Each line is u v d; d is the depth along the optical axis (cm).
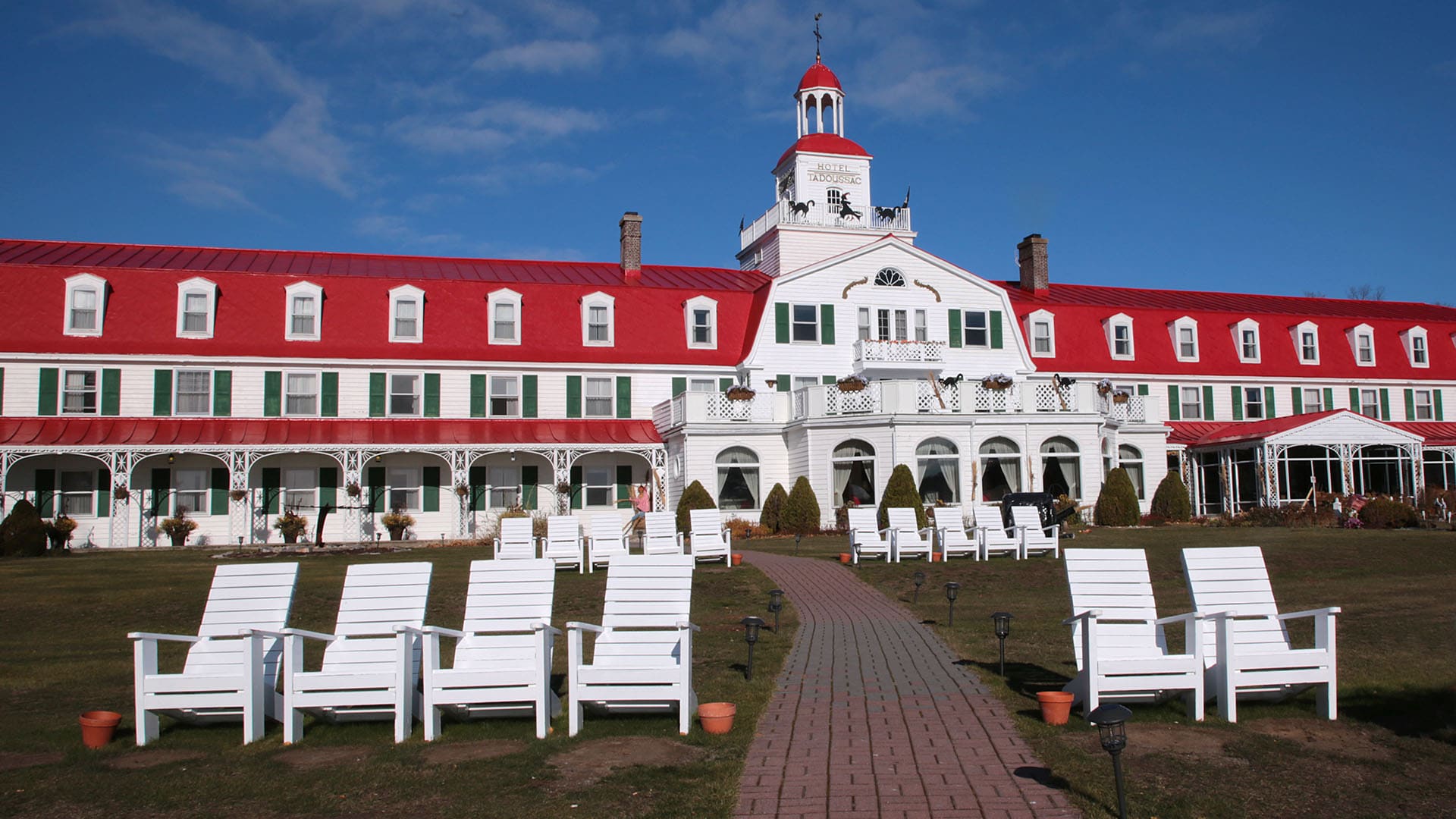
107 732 900
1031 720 933
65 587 1978
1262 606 1009
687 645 919
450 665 1266
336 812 721
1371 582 1902
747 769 803
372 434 3628
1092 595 1007
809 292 4062
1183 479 4484
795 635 1430
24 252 3878
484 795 750
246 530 3488
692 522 2361
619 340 4044
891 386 3409
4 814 723
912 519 2398
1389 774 777
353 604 991
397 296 3853
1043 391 3500
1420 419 5016
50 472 3394
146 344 3553
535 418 3891
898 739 880
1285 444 4028
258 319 3716
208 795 758
